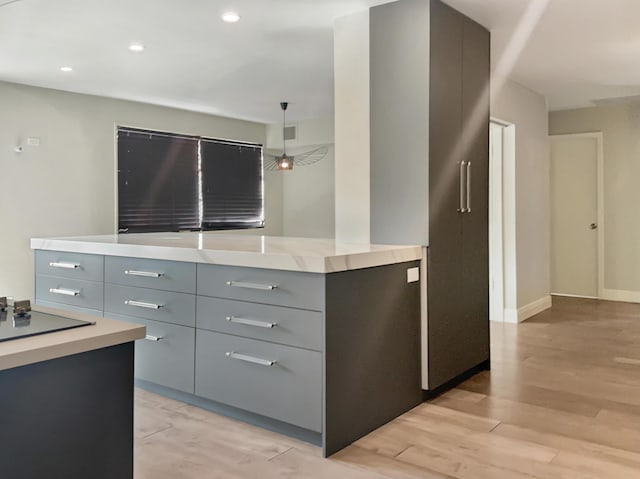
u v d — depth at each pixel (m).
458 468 2.30
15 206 5.07
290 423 2.56
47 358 1.16
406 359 2.98
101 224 5.80
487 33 3.67
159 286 3.08
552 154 6.99
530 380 3.52
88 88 5.35
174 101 6.06
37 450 1.19
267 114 6.98
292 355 2.54
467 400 3.16
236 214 7.52
